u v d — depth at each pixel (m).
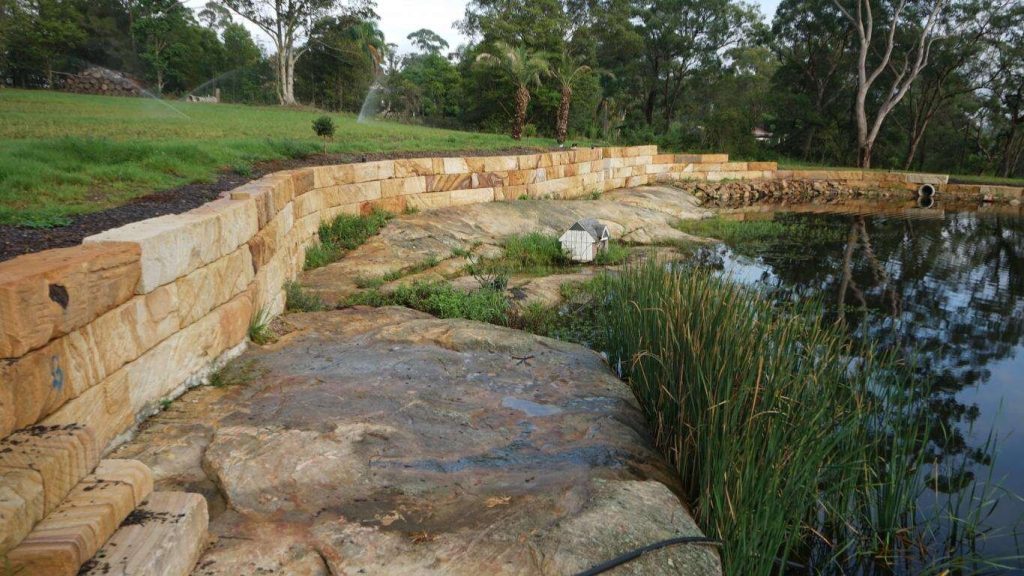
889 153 38.25
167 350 3.74
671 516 2.73
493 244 10.78
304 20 39.47
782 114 37.28
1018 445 4.68
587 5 37.78
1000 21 31.62
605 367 5.14
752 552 2.88
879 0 33.31
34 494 1.95
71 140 7.54
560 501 2.81
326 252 8.68
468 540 2.53
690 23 40.41
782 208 20.42
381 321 6.04
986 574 3.21
